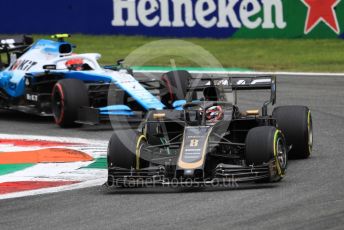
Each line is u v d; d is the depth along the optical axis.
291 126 36.22
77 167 37.81
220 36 83.56
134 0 85.94
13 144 44.38
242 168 30.89
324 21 80.75
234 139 35.38
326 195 29.25
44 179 35.28
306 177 32.88
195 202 28.86
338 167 34.97
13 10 90.31
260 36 82.81
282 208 27.39
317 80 66.06
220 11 83.00
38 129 49.44
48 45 53.94
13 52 57.28
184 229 25.23
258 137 31.20
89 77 49.56
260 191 30.23
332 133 44.31
